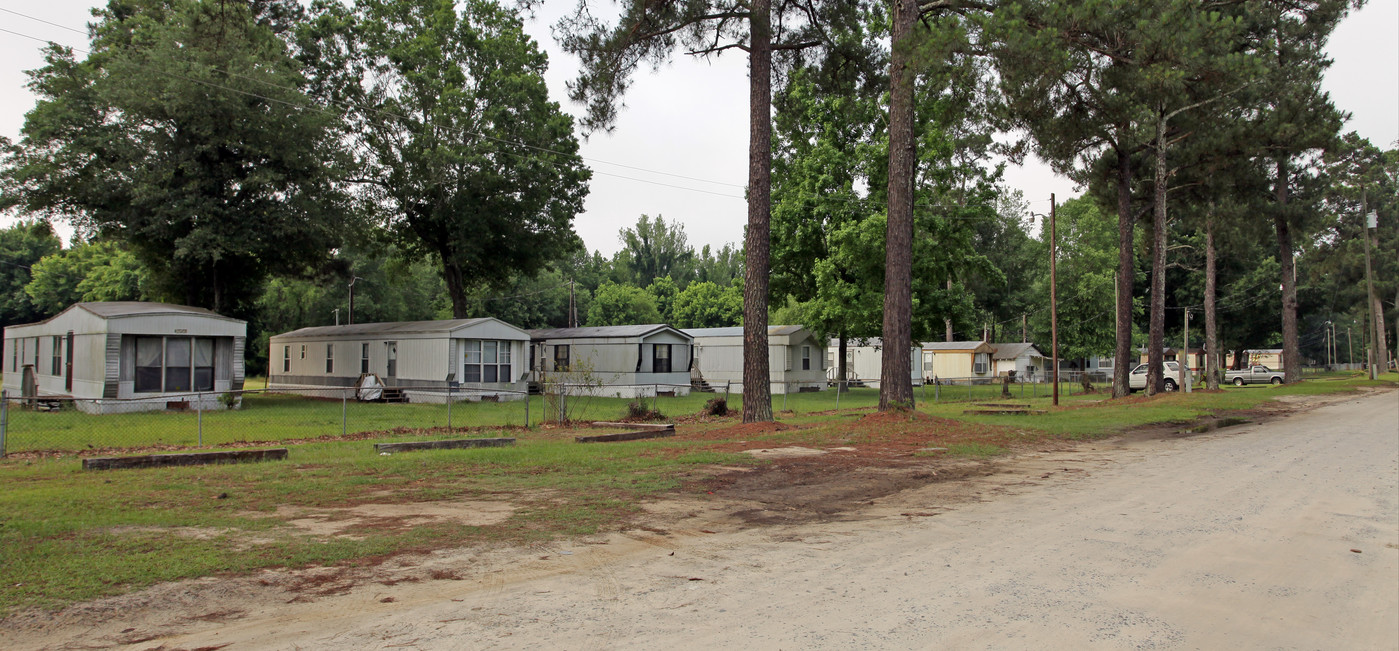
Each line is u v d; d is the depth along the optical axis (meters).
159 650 4.16
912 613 4.98
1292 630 4.82
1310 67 29.36
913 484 10.45
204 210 25.70
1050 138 24.86
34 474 10.22
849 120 35.44
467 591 5.35
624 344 35.03
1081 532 7.55
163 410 23.62
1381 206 53.53
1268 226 35.97
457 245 33.31
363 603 5.03
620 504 8.57
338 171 27.95
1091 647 4.41
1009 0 16.45
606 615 4.87
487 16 34.66
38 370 27.84
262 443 14.62
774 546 6.86
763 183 18.61
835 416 22.34
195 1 23.88
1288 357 41.09
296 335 36.12
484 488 9.36
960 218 35.12
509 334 31.08
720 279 95.00
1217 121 29.16
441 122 30.67
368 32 32.28
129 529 6.80
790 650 4.27
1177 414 22.89
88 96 24.81
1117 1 15.91
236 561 5.83
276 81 26.23
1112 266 56.97
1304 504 9.18
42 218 25.83
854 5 19.69
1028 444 15.43
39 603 4.84
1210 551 6.84
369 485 9.46
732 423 19.61
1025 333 62.09
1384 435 17.56
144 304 25.39
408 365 30.27
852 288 34.34
